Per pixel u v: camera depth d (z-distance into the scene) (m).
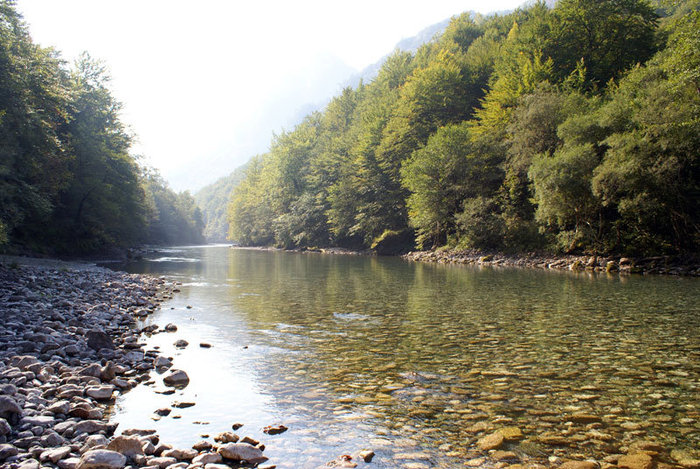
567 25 48.28
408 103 55.97
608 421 5.32
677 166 24.52
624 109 28.02
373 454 4.52
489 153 41.84
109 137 45.28
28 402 5.52
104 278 21.77
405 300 15.69
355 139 71.88
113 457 4.11
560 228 33.44
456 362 7.96
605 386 6.60
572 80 40.97
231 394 6.43
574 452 4.52
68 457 4.33
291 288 19.62
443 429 5.16
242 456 4.36
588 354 8.38
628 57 46.22
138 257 47.50
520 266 32.44
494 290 18.28
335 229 67.31
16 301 13.14
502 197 40.62
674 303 14.34
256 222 100.69
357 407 5.89
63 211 40.47
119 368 7.36
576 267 28.72
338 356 8.44
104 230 44.25
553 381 6.86
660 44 46.59
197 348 9.09
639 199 25.31
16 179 27.67
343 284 21.25
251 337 10.06
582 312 12.90
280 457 4.48
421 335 10.16
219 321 11.97
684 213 26.14
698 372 7.24
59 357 7.80
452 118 54.59
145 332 10.55
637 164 24.75
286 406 5.95
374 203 58.47
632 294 16.48
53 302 13.62
